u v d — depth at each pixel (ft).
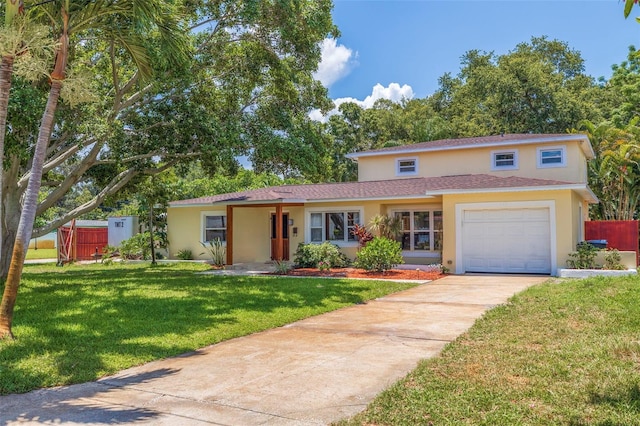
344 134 140.15
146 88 50.70
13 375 18.31
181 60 42.80
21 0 25.62
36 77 28.37
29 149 42.29
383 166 77.30
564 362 18.60
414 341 23.30
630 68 106.32
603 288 35.24
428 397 15.25
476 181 58.34
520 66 116.88
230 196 73.77
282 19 50.70
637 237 59.98
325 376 18.06
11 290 24.59
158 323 27.78
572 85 134.62
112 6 30.60
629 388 15.53
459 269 54.39
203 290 41.24
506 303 32.40
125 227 88.17
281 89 56.65
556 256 50.26
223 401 15.64
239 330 26.20
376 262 55.62
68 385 17.66
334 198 63.21
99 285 45.06
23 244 24.79
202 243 74.79
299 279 49.75
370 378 17.72
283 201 61.05
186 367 19.70
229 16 51.65
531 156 67.05
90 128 44.01
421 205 62.59
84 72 29.27
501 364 18.58
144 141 50.31
